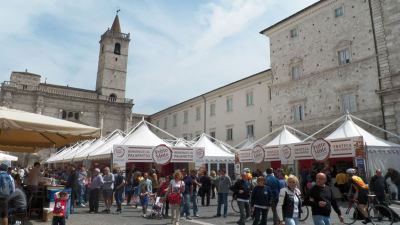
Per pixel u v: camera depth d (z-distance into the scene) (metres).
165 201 15.41
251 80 41.78
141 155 22.08
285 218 8.23
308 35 32.94
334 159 25.02
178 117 59.53
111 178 16.94
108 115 62.16
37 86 56.78
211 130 49.06
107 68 66.69
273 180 12.27
